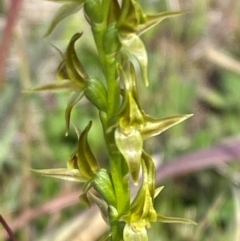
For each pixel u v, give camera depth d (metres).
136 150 0.06
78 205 0.13
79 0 0.06
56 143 0.15
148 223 0.06
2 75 0.10
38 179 0.14
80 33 0.06
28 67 0.13
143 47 0.06
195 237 0.13
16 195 0.13
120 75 0.06
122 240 0.06
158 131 0.06
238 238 0.12
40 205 0.12
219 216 0.14
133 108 0.06
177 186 0.14
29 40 0.15
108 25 0.06
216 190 0.14
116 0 0.06
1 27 0.13
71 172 0.06
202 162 0.11
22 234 0.12
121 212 0.06
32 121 0.14
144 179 0.06
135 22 0.06
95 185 0.06
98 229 0.11
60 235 0.11
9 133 0.12
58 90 0.06
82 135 0.06
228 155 0.11
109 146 0.06
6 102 0.13
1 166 0.13
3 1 0.13
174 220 0.06
